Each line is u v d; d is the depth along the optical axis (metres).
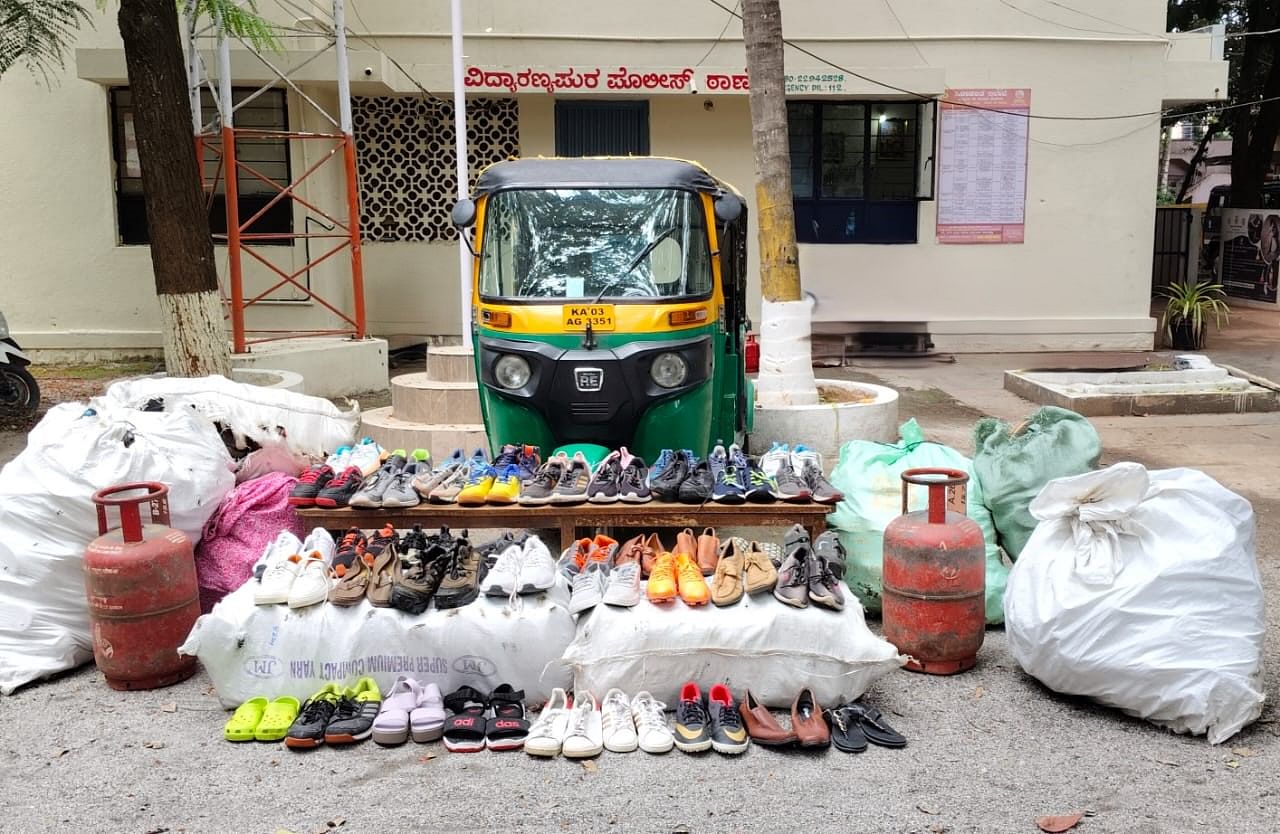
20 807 3.78
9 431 10.23
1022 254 15.98
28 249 14.23
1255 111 24.20
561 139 15.25
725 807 3.75
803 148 15.72
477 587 4.64
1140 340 16.22
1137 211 15.98
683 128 15.41
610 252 6.13
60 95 13.93
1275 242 21.48
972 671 4.88
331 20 14.41
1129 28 15.55
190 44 11.83
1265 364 14.79
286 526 5.64
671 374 5.94
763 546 5.26
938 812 3.70
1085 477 4.41
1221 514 4.36
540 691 4.54
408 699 4.35
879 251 15.87
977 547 4.79
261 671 4.52
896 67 15.05
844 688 4.44
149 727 4.41
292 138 13.80
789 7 15.27
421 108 15.09
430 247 15.30
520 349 5.93
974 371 14.41
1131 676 4.20
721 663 4.41
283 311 14.16
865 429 8.58
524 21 14.95
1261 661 4.29
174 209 8.89
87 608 4.95
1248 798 3.77
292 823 3.67
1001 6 15.41
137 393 6.44
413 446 8.67
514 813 3.72
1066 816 3.65
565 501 5.37
